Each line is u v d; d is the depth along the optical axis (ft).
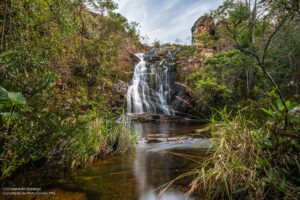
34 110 8.71
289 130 6.95
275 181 6.34
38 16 15.67
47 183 8.66
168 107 43.29
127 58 52.03
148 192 7.76
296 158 6.65
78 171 10.31
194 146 15.70
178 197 7.29
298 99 15.30
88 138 11.88
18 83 8.60
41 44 14.48
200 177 7.64
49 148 9.53
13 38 12.37
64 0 18.33
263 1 7.18
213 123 9.55
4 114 7.30
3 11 13.01
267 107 9.10
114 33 38.73
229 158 7.55
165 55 55.88
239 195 6.83
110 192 7.82
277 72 21.80
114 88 39.17
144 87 47.06
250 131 7.89
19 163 8.20
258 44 21.24
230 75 31.12
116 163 11.72
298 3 6.51
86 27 30.66
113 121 15.30
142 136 20.98
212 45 45.16
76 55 25.54
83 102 11.61
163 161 11.91
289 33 21.36
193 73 40.57
